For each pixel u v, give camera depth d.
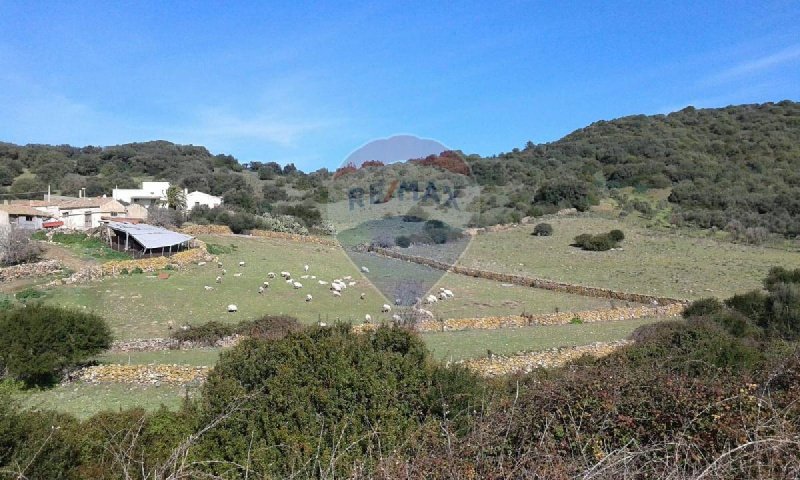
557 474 3.80
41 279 29.20
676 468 3.85
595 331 21.72
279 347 6.35
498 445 4.36
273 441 5.37
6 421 5.76
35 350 14.90
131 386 14.89
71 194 66.94
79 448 6.23
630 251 42.56
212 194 68.69
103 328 16.67
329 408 5.59
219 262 35.53
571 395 5.15
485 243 45.44
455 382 6.14
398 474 4.23
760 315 19.53
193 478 4.93
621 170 64.00
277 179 79.44
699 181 57.97
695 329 11.47
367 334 7.12
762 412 4.57
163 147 100.88
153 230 38.50
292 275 33.53
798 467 3.74
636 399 5.02
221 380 6.28
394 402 5.82
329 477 4.70
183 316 23.86
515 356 16.83
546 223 50.69
